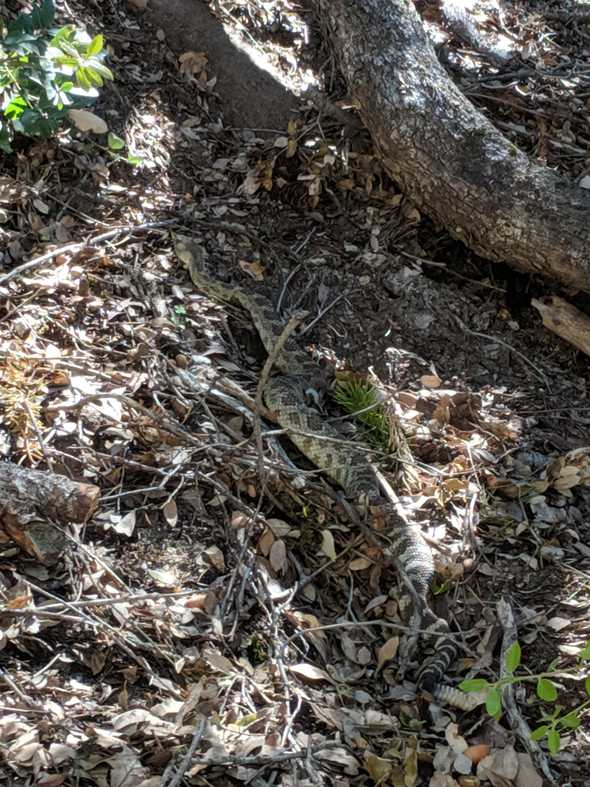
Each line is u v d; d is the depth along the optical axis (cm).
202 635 135
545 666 141
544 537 161
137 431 158
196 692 125
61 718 120
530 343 204
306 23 254
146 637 132
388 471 167
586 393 195
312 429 168
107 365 169
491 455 174
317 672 135
